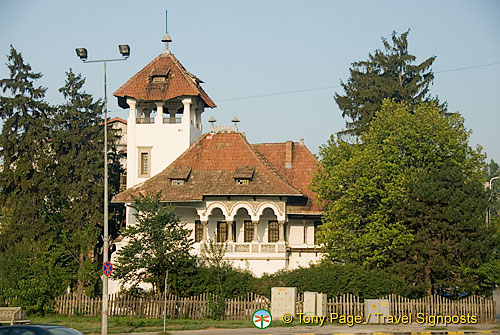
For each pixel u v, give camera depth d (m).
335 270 41.31
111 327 35.56
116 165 61.34
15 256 43.16
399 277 41.78
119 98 56.03
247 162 51.47
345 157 50.38
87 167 56.75
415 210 43.66
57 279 43.81
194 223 51.09
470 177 47.88
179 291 41.50
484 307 40.44
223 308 39.72
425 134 47.91
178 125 54.41
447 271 42.53
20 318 37.22
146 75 55.91
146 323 37.03
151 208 42.19
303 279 40.91
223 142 53.38
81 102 59.34
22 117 56.88
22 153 56.62
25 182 53.91
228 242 48.59
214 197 49.38
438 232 43.72
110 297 41.25
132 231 41.59
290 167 54.56
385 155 48.00
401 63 70.94
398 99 69.12
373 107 67.88
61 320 38.78
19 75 57.72
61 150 57.97
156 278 41.66
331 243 46.38
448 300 40.53
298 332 33.75
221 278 42.12
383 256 44.34
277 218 49.78
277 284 41.22
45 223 53.72
